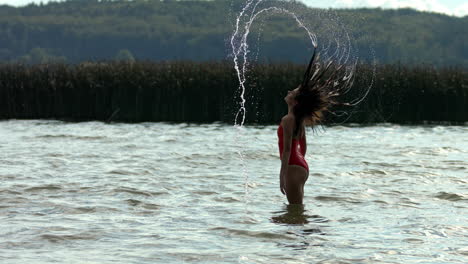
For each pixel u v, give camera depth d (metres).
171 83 31.41
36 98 32.12
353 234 7.23
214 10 169.38
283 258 6.18
